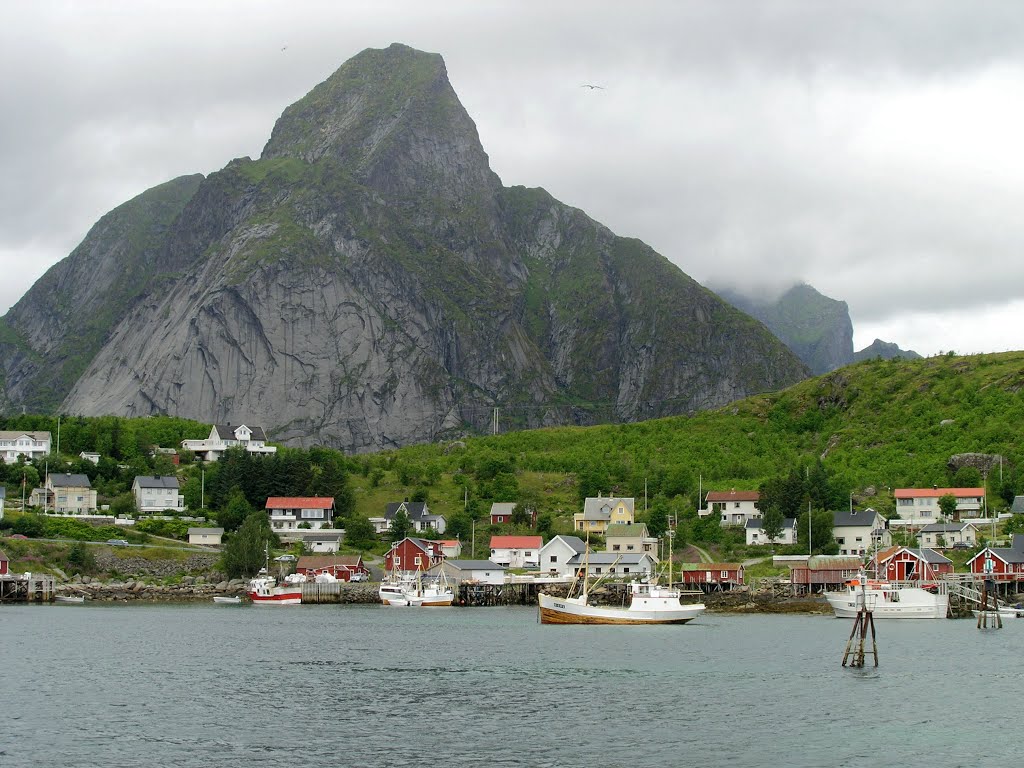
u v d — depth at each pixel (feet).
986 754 294.66
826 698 367.66
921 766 283.59
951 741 307.78
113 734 311.88
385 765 281.54
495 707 351.87
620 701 361.92
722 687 389.19
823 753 295.07
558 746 300.81
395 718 334.44
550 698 367.25
